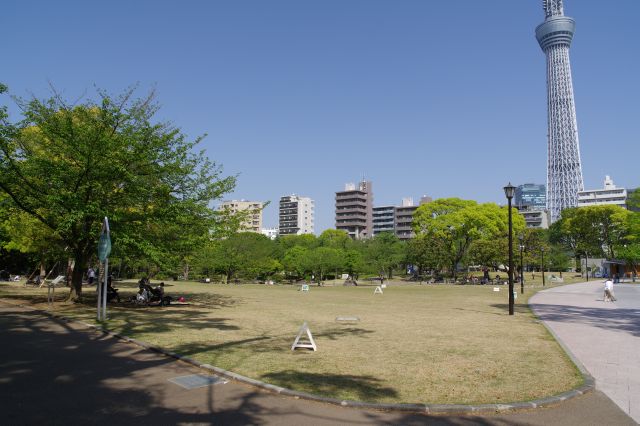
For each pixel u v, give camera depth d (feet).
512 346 36.55
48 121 57.72
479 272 282.56
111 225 57.41
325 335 41.27
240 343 35.81
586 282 189.57
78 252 64.03
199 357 29.89
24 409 19.66
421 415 20.07
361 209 529.45
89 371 26.30
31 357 29.63
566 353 33.53
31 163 56.18
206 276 180.96
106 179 56.65
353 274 217.77
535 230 246.27
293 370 27.02
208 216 69.31
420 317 57.93
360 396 22.06
